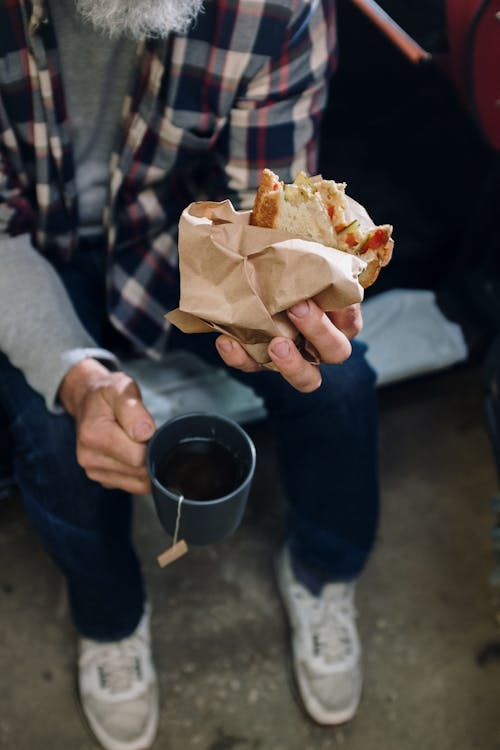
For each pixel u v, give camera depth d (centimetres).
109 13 105
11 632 147
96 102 123
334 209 93
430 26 158
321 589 144
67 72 119
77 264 137
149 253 131
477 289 172
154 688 139
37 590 151
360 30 171
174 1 106
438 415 177
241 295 92
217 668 145
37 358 116
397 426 175
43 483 120
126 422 107
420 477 169
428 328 171
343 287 91
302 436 128
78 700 141
